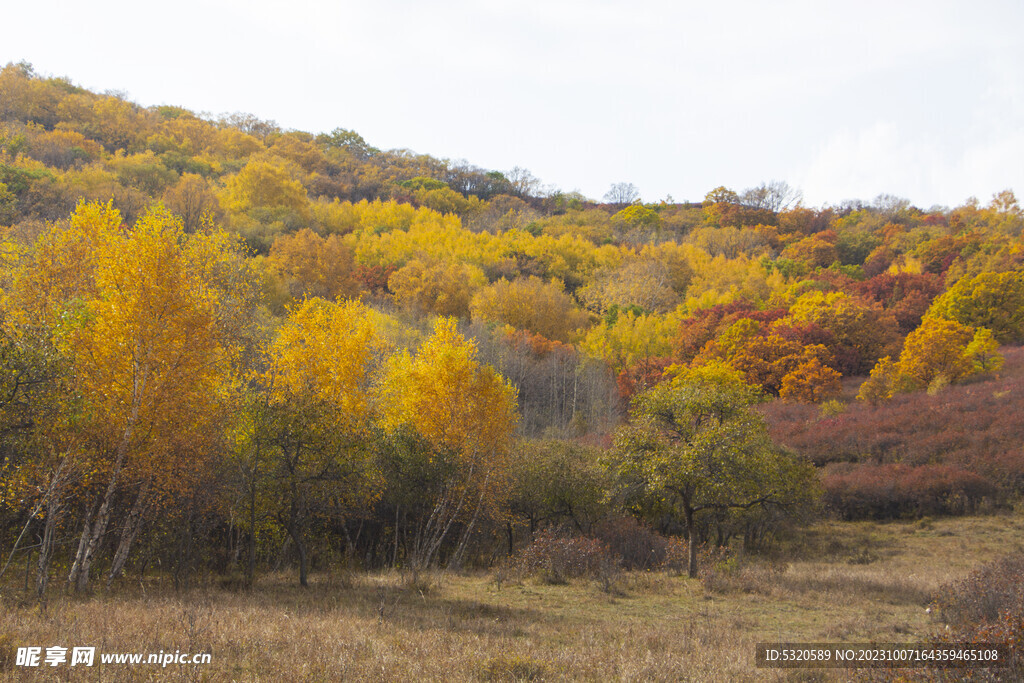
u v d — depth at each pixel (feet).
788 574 55.21
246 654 21.56
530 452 79.46
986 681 19.43
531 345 174.70
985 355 157.17
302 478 48.65
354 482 52.24
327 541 67.00
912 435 118.52
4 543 48.21
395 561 67.72
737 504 60.29
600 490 72.74
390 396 80.18
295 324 75.25
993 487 97.86
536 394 155.43
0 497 36.76
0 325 38.65
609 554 59.21
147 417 42.34
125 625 25.49
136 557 53.21
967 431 114.42
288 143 468.34
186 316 44.55
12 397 36.83
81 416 39.42
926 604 43.32
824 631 33.96
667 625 35.40
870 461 112.88
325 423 50.19
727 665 23.90
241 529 60.70
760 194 481.87
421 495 68.59
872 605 42.50
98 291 50.98
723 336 180.65
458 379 73.82
